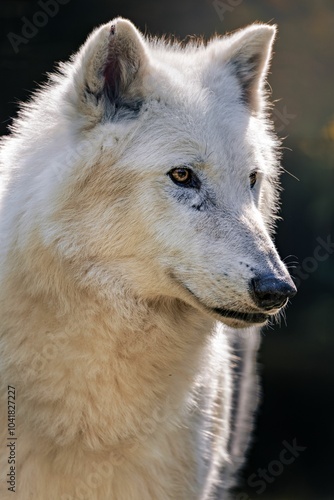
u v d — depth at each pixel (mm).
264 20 24891
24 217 9859
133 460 10062
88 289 9773
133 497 10023
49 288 9727
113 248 9812
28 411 9836
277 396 27734
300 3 24891
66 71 10977
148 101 10164
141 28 25125
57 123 10305
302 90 25469
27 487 9852
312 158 25750
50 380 9750
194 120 10117
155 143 9922
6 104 24609
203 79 10914
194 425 10695
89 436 9883
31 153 10359
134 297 9977
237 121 10469
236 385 14312
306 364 27312
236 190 10039
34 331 9789
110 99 10125
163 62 10992
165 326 10141
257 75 11484
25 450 9852
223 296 9617
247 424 15469
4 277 9977
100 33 9688
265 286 9359
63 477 9922
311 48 25438
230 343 13305
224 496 13680
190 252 9742
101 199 9781
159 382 10141
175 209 9828
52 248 9680
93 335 9789
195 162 9930
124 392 9922
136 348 9961
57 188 9742
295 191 25953
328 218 25969
